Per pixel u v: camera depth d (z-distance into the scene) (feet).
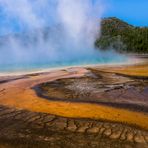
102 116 46.06
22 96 58.90
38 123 41.42
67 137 36.09
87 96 59.26
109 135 36.86
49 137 36.11
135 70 98.63
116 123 42.39
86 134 37.17
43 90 64.54
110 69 103.45
